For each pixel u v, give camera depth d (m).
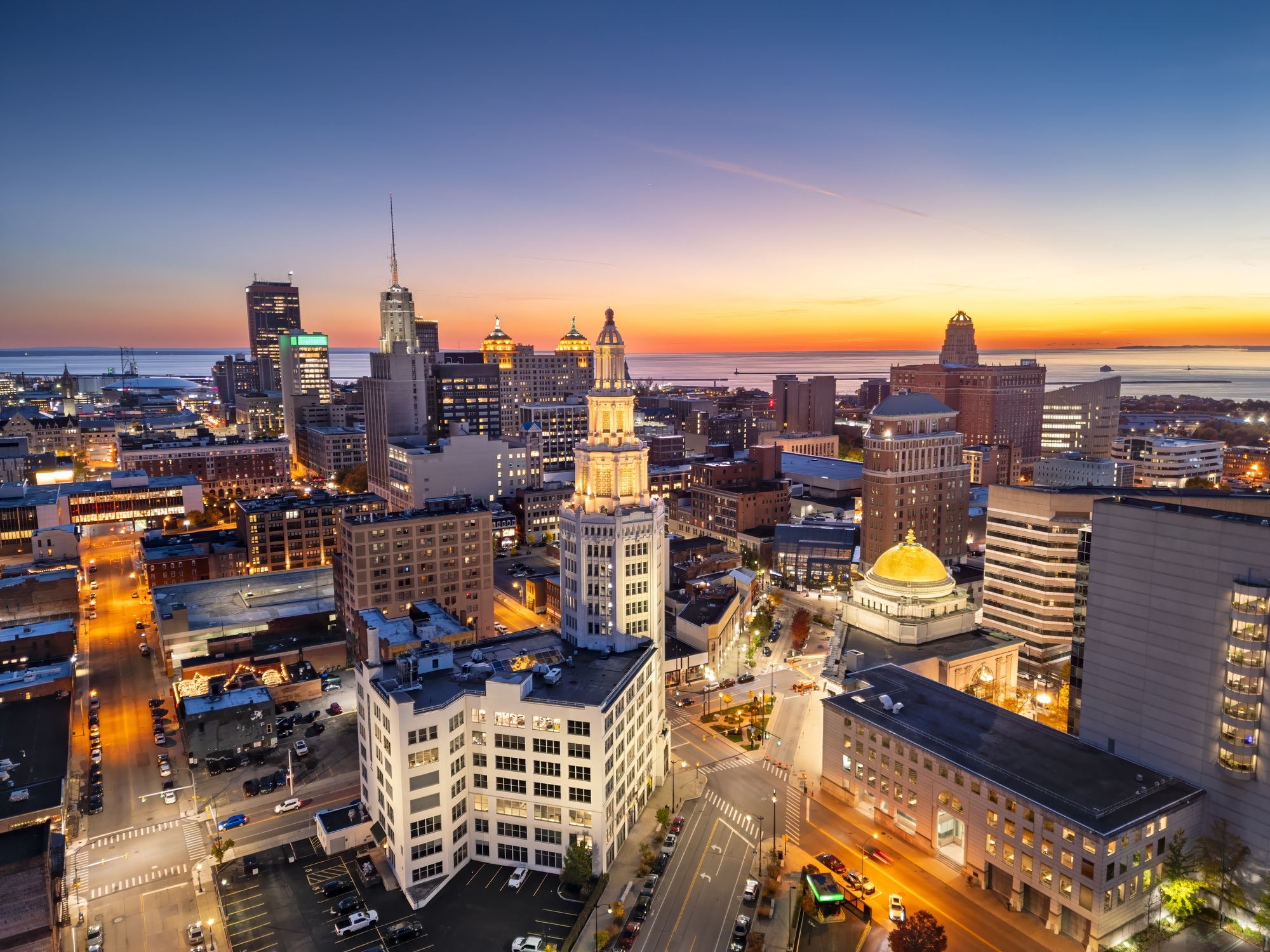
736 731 166.00
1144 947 101.06
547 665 130.62
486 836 121.19
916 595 192.12
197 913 109.44
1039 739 125.88
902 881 116.19
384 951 101.06
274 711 155.25
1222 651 106.69
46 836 99.38
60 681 170.12
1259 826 104.81
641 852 122.81
